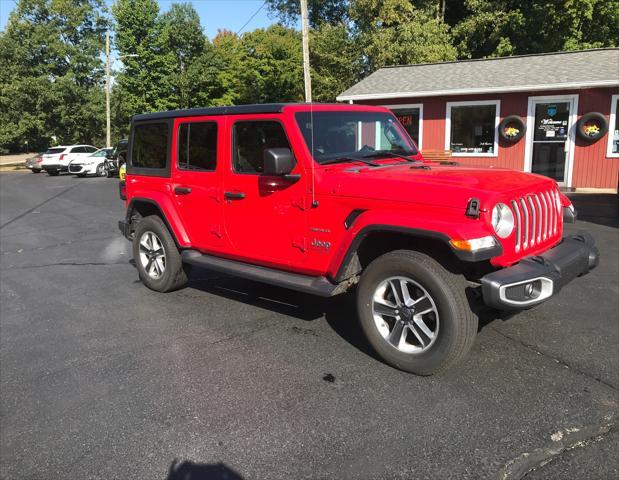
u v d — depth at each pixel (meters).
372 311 3.79
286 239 4.31
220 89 35.91
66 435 3.12
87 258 8.02
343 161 4.23
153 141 5.62
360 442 2.93
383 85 16.41
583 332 4.35
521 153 14.62
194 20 34.75
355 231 3.70
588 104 13.62
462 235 3.20
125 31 32.72
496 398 3.34
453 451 2.82
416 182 3.56
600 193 13.34
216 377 3.78
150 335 4.65
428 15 26.08
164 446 2.97
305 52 16.97
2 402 3.54
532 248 3.71
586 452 2.77
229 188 4.70
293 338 4.45
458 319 3.39
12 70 38.06
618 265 6.38
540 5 24.11
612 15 23.22
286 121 4.18
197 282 6.31
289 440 2.97
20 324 5.09
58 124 39.72
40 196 17.80
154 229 5.69
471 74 15.59
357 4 23.94
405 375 3.69
